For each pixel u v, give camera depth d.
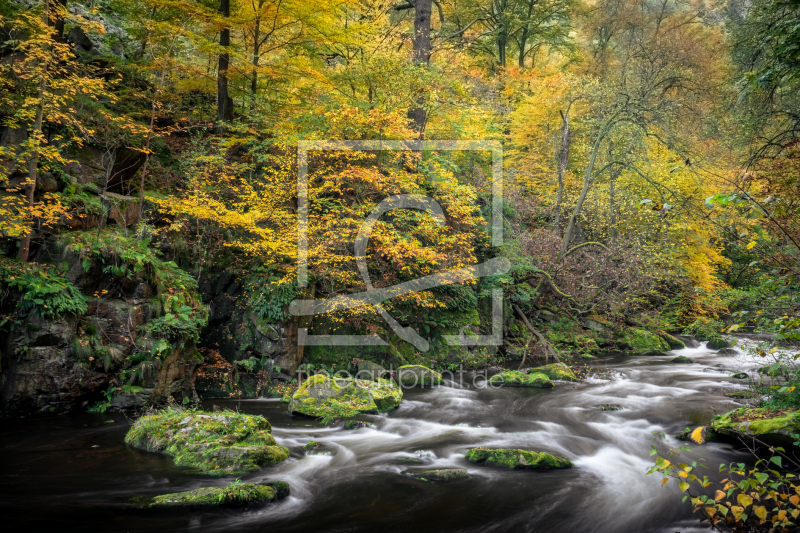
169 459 6.96
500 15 25.64
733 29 21.20
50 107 9.29
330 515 5.56
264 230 10.91
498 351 15.76
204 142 13.11
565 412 9.98
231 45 13.96
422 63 14.40
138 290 9.66
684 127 16.88
